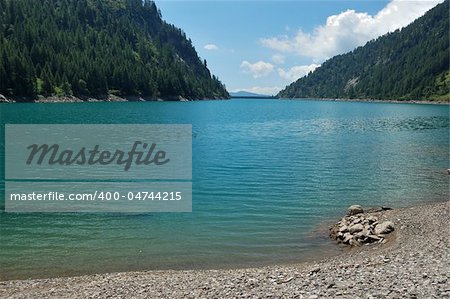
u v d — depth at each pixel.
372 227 19.89
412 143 57.78
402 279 11.67
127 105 165.50
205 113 130.50
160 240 18.89
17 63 159.75
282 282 12.47
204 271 15.12
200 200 26.19
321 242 18.77
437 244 16.73
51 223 21.59
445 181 32.38
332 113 148.62
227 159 42.47
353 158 43.91
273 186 30.05
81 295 12.48
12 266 16.00
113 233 19.94
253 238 19.20
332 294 10.82
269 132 73.00
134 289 12.80
